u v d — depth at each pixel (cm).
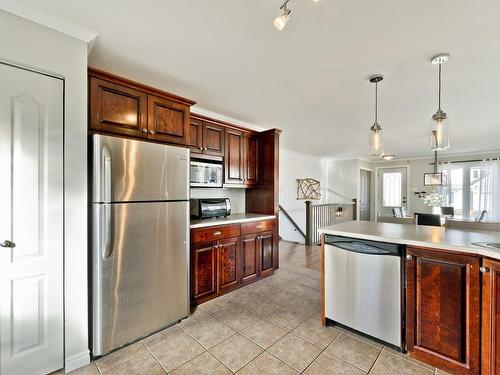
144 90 213
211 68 212
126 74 222
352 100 280
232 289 291
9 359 144
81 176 167
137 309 194
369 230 214
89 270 178
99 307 175
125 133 201
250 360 173
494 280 142
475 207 621
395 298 180
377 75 221
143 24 156
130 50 185
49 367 155
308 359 174
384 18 148
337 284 210
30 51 149
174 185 219
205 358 176
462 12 142
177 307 221
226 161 324
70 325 162
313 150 617
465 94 261
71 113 163
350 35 166
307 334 205
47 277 155
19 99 146
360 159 734
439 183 324
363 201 766
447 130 196
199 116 292
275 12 144
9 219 144
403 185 737
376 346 188
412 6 138
